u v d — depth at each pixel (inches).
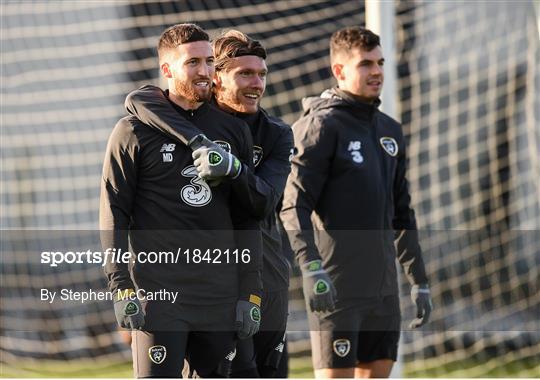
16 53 928.3
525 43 948.0
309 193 608.7
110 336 783.1
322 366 618.8
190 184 515.5
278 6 1017.5
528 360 868.6
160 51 534.3
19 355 794.8
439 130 957.2
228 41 575.8
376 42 627.8
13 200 882.8
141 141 510.0
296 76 1015.0
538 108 914.1
